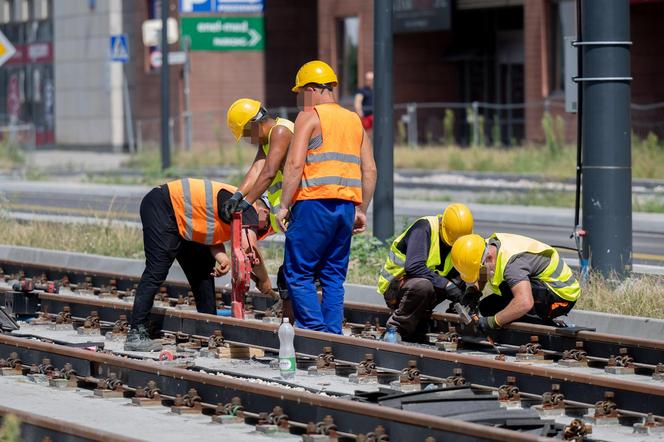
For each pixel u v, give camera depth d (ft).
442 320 96.53
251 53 382.01
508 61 352.69
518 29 348.59
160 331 99.71
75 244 151.53
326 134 90.17
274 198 96.99
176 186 94.79
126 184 269.64
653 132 283.18
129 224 163.63
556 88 309.83
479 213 198.29
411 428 61.36
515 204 210.18
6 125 480.23
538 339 89.86
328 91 92.02
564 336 88.48
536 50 311.68
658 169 242.58
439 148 298.15
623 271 112.57
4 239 158.30
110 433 61.16
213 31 378.12
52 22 455.22
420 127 355.97
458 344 93.15
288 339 83.35
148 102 401.90
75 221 168.25
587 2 113.60
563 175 245.86
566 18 305.32
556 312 91.09
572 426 62.69
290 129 91.45
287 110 370.53
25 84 473.67
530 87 313.32
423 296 93.81
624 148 113.29
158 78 395.96
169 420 70.90
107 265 140.26
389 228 136.15
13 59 479.00
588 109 113.91
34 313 108.47
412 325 95.20
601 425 68.90
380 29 135.54
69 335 101.50
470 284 93.04
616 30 113.09
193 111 377.91
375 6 135.74
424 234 94.32
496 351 91.30
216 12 378.12
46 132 462.19
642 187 230.07
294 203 90.79
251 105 94.79
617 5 112.88
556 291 90.12
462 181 254.06
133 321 94.53
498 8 349.82
